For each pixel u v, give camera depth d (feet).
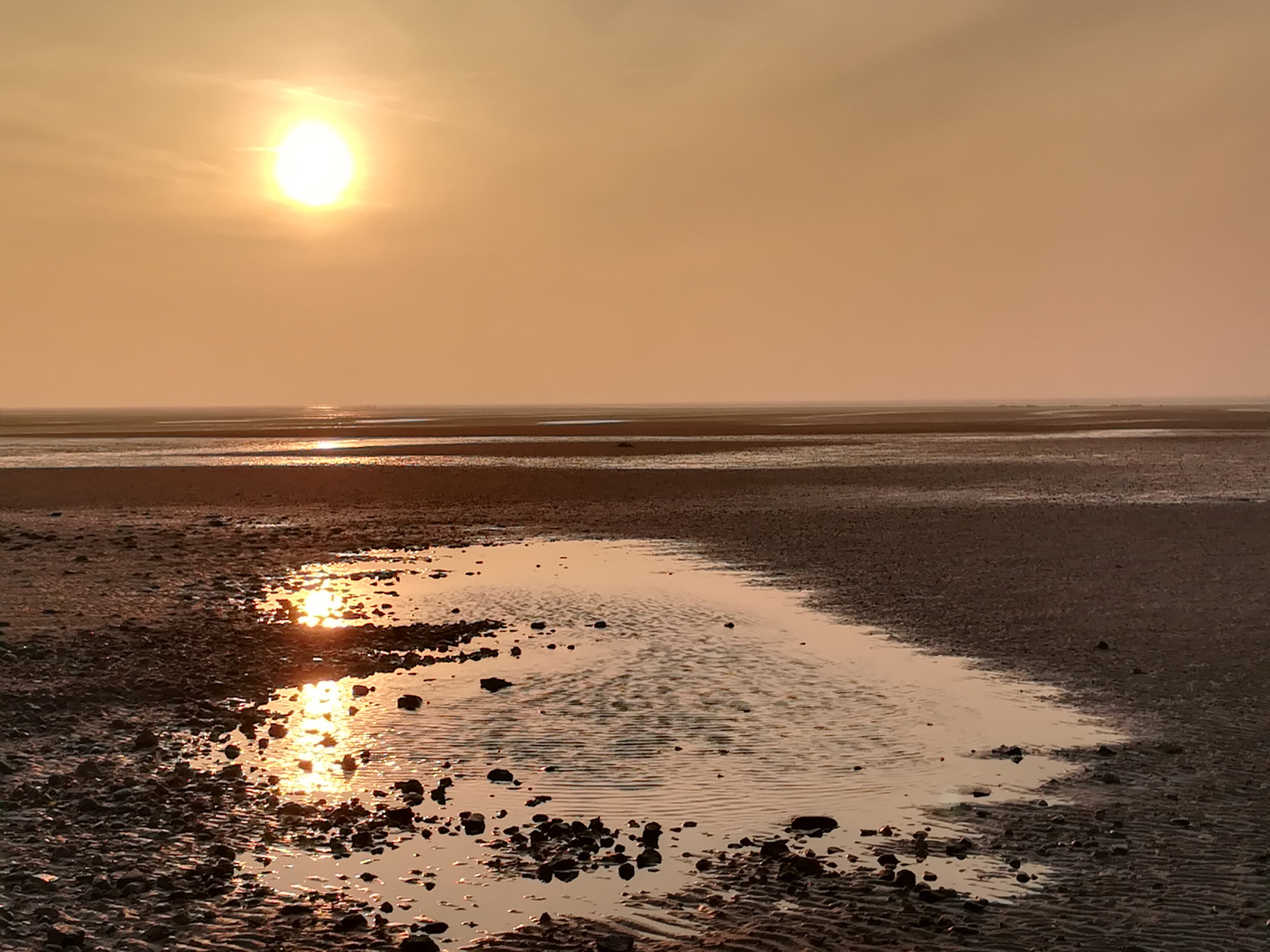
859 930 29.94
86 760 45.47
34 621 72.33
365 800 40.68
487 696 55.52
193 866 34.45
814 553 103.40
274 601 82.43
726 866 34.47
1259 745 46.39
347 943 29.35
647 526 126.11
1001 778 42.75
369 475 196.34
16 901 31.53
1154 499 146.72
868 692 55.52
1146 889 32.40
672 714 51.88
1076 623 70.95
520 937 29.89
